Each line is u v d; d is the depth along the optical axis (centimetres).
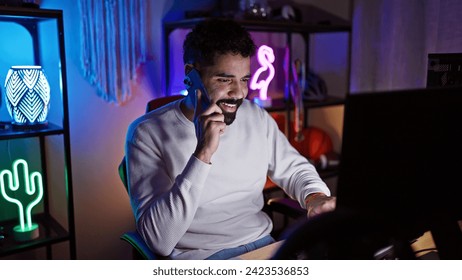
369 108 75
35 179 205
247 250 140
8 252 172
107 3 207
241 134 151
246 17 225
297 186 156
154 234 125
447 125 86
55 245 218
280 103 254
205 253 136
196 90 129
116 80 216
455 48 201
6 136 161
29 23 190
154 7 221
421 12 229
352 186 78
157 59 227
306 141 274
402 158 81
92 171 219
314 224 66
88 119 212
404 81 244
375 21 262
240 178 148
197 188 124
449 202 92
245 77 136
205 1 238
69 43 201
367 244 69
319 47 287
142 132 140
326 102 260
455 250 93
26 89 170
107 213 229
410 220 86
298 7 267
